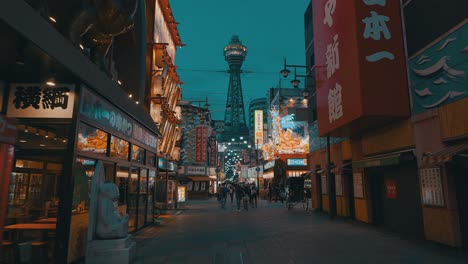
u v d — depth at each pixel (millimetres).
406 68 9758
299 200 23484
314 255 7379
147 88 16781
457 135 7559
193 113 43969
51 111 6449
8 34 4477
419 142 9102
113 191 6863
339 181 15578
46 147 6691
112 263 6438
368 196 12602
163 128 19828
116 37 11570
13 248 6738
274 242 9109
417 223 9617
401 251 7688
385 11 10008
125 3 8195
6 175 4129
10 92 6492
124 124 9602
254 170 55188
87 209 7027
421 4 9016
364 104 9492
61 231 6012
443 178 8094
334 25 12188
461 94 7457
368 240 9227
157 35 17844
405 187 10328
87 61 6934
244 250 8062
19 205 8891
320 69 14555
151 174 13617
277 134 37219
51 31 5320
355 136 13594
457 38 7633
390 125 10789
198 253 7762
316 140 19797
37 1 6398
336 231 10992
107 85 8039
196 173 41156
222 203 23094
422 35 8977
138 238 10000
